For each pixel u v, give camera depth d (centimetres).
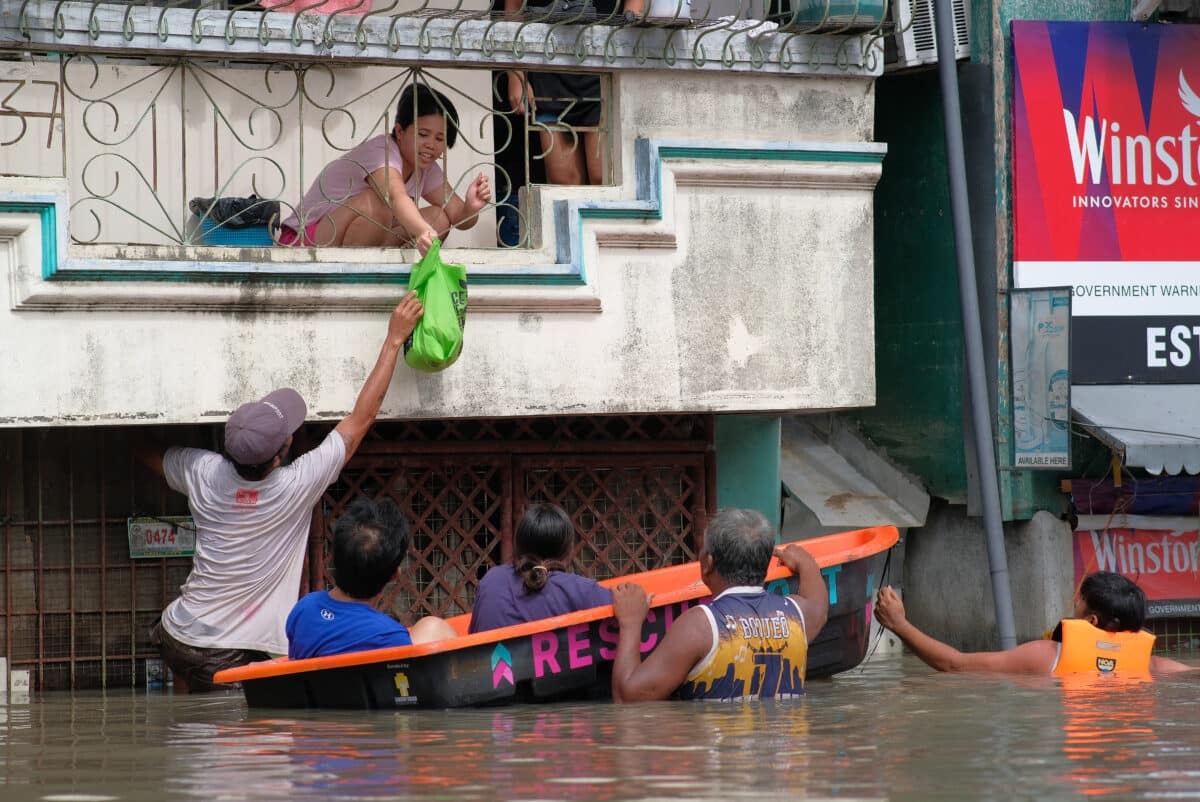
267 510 1045
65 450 1164
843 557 1056
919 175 1625
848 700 909
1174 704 887
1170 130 1545
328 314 1101
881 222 1678
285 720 876
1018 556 1542
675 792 616
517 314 1145
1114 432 1466
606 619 953
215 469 1049
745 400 1204
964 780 642
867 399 1241
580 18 1134
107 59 1262
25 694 1116
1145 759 695
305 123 1331
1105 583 1052
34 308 1028
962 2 1552
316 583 1196
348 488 1220
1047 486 1541
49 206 1023
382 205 1164
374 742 771
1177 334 1537
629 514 1304
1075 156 1521
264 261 1072
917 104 1620
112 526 1174
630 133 1172
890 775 655
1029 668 1048
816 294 1225
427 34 1105
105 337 1048
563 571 991
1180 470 1453
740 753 714
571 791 621
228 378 1077
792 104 1217
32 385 1032
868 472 1688
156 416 1059
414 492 1237
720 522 929
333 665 906
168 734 828
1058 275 1515
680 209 1183
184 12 1051
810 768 673
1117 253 1527
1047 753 713
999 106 1521
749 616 913
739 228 1201
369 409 1077
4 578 1146
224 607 1055
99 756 748
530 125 1247
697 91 1188
